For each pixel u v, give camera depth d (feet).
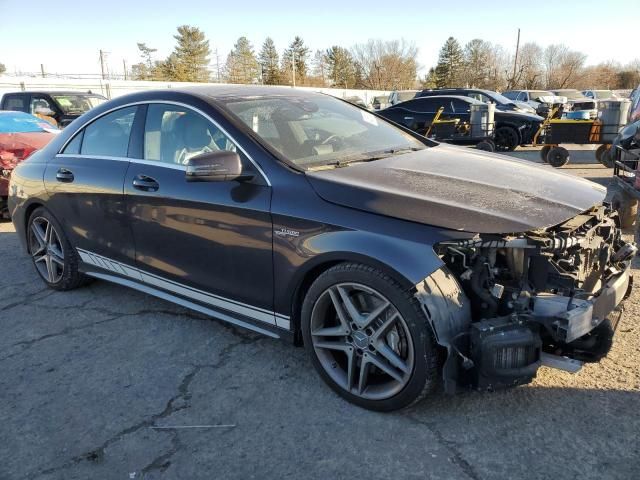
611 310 8.95
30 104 41.11
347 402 9.33
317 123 11.68
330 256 8.73
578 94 97.04
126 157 12.26
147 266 12.07
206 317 13.10
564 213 8.54
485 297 8.25
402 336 8.50
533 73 263.49
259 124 10.68
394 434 8.42
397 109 50.19
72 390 10.05
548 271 8.35
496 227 7.87
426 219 8.15
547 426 8.43
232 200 9.96
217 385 10.04
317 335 9.43
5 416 9.31
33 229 15.17
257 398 9.57
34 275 16.65
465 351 8.02
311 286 9.22
